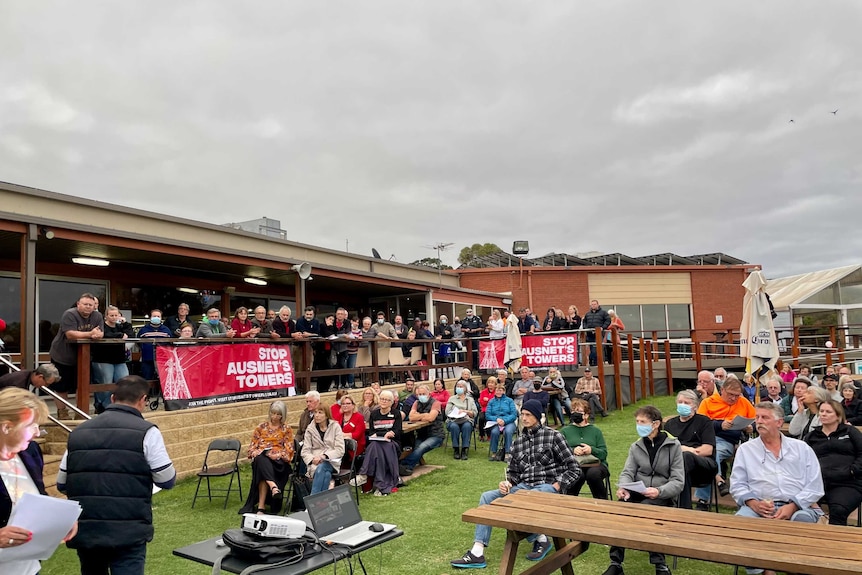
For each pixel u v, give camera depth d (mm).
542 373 15141
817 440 5309
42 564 5262
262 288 16094
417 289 17875
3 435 2797
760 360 10180
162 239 10719
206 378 8953
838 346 19875
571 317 16469
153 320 10086
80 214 10445
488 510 3900
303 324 11242
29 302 8648
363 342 13391
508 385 13258
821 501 5062
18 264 11258
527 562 5043
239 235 13617
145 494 3275
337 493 3715
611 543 3258
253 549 3082
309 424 7457
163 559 5320
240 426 9297
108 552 3182
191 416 8656
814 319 23453
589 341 16266
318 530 3432
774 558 2805
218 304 14766
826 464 5156
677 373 17703
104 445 3227
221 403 9125
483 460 9984
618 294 23438
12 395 2865
